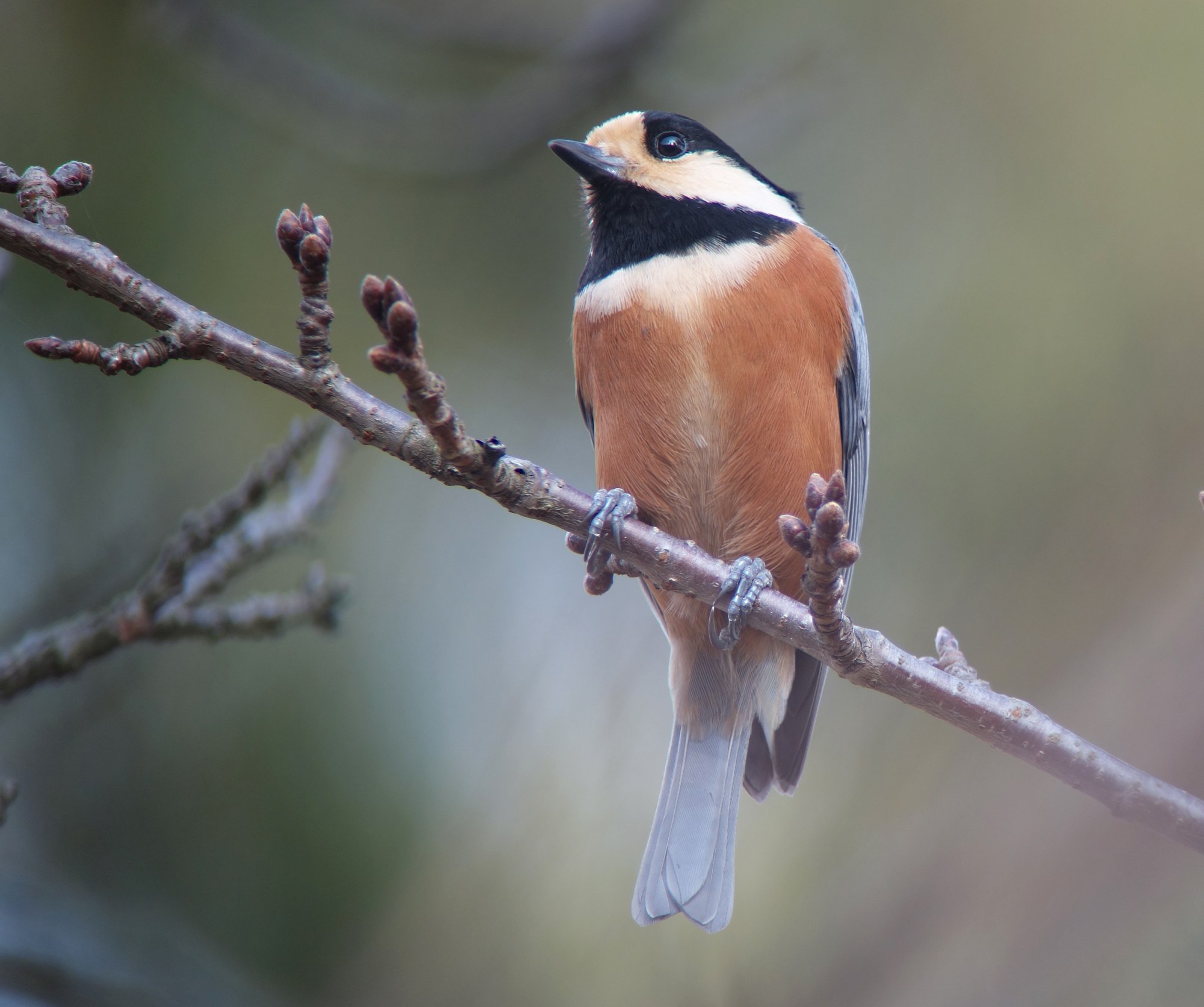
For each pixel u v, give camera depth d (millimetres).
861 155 12445
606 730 10484
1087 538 10797
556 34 12289
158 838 9773
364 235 11625
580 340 8266
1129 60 11820
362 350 11391
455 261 11875
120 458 10984
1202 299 11211
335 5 11914
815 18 12727
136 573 10242
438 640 11047
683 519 7945
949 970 7395
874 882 8273
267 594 10844
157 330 5496
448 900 9633
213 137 11328
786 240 8031
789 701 8578
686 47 12852
